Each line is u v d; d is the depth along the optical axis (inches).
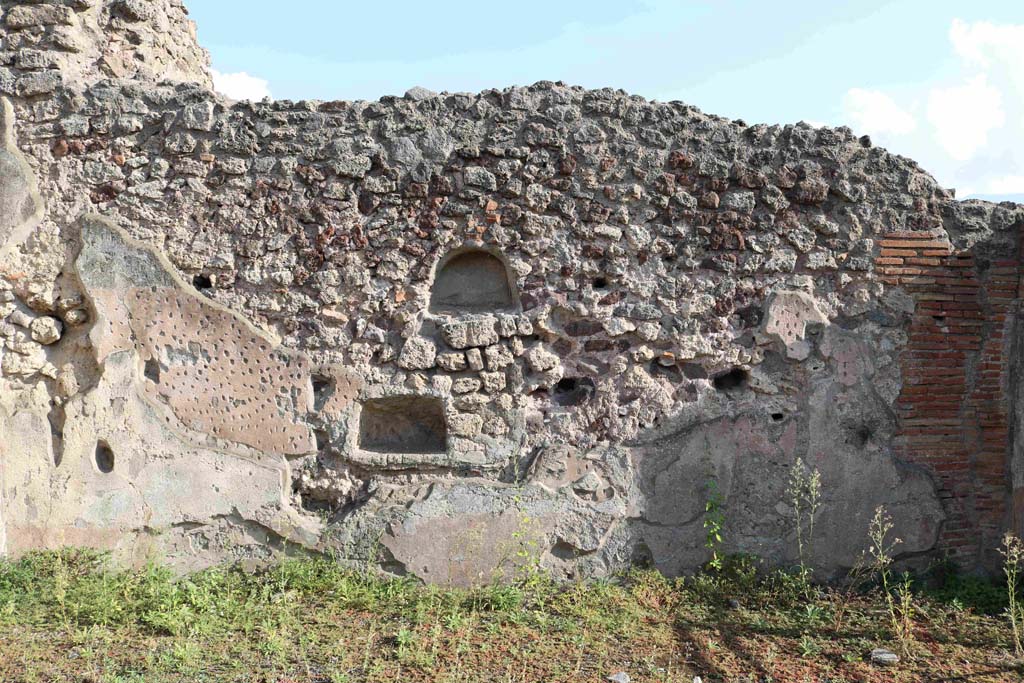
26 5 256.4
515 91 259.6
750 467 265.7
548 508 259.0
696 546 263.9
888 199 268.8
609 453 262.1
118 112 255.1
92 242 254.1
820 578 266.1
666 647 221.1
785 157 264.8
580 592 251.1
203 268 256.1
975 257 272.1
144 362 257.0
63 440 255.0
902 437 269.4
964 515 271.6
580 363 263.9
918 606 248.4
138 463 255.3
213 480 256.4
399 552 255.0
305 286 258.2
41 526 254.4
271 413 257.9
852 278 268.1
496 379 260.5
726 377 270.8
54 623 223.1
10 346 255.9
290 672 200.7
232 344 256.8
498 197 259.0
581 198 260.1
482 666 206.7
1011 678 205.8
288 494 258.8
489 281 268.2
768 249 264.8
